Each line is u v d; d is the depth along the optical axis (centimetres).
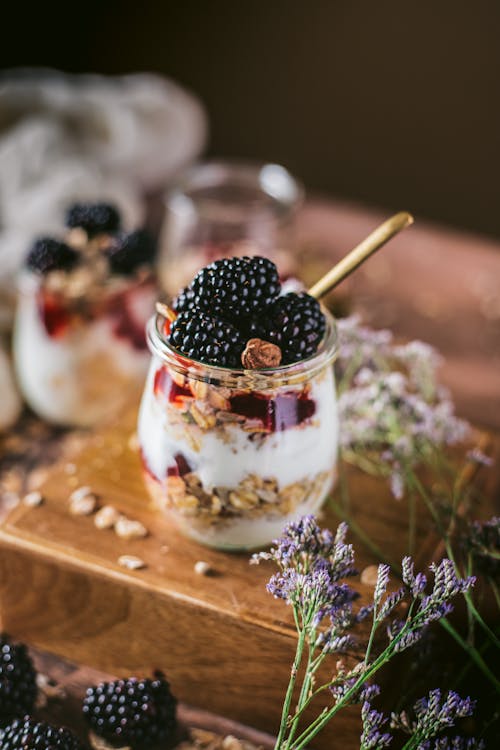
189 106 86
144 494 48
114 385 59
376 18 120
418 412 48
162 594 44
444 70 120
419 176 123
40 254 56
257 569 45
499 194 122
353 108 124
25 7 123
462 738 43
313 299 41
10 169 75
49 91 81
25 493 56
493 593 46
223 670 44
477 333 67
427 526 47
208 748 44
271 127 125
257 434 41
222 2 121
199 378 40
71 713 45
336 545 39
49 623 47
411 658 45
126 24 124
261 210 64
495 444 53
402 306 69
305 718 44
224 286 40
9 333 64
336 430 44
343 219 78
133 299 57
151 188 83
